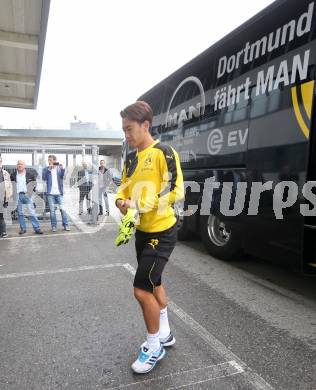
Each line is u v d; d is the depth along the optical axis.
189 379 2.46
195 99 5.98
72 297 3.96
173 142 6.81
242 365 2.63
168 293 4.12
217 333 3.13
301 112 3.65
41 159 9.40
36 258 5.73
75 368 2.59
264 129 4.21
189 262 5.49
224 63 5.16
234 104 4.86
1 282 4.51
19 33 9.48
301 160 3.63
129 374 2.52
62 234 7.93
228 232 5.28
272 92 4.10
